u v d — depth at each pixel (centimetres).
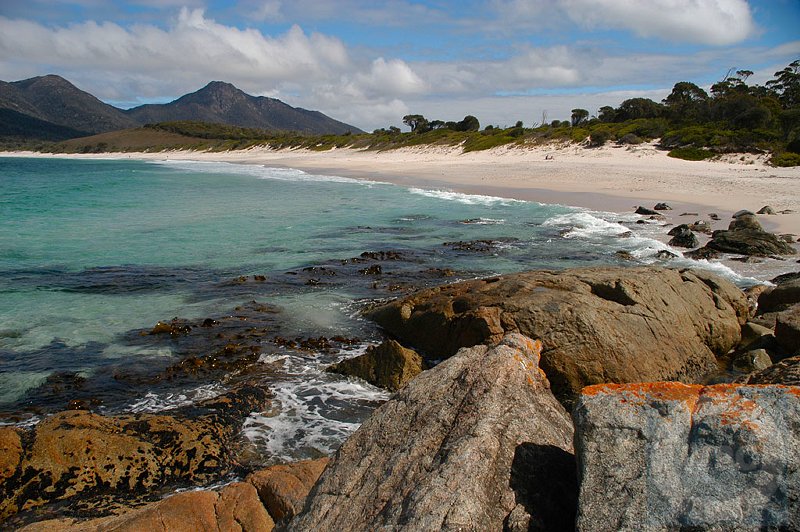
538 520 363
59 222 2741
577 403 391
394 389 985
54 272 1755
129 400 945
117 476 680
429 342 1132
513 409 434
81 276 1711
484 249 2070
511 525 359
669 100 8400
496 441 402
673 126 6712
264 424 867
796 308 1062
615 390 388
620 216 2789
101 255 1995
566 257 1933
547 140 6906
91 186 4909
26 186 4922
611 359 953
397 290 1551
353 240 2280
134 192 4288
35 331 1258
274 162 9000
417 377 502
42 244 2184
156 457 716
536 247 2103
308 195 3938
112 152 16975
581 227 2492
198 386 1000
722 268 1752
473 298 1116
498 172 5056
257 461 761
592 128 7088
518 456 398
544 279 1140
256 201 3603
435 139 8550
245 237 2345
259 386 973
